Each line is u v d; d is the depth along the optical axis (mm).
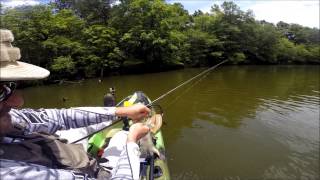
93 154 2986
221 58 42406
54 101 16203
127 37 30656
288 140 9438
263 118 11938
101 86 21422
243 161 7848
